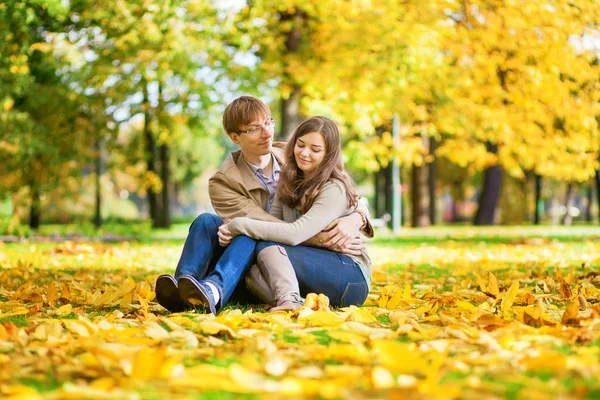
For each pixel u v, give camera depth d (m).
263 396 1.92
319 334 3.15
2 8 13.73
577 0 13.82
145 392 1.98
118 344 2.70
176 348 2.82
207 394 2.00
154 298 4.77
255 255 4.10
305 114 14.62
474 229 21.86
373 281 6.32
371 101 13.70
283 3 13.70
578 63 14.38
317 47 14.45
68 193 21.83
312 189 4.17
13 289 5.74
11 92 16.78
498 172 26.33
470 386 2.01
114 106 17.86
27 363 2.42
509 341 2.73
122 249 11.56
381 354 2.24
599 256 8.84
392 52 13.30
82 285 5.64
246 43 13.97
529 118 15.52
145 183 22.81
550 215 48.44
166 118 17.91
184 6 14.21
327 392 1.89
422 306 3.89
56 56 15.58
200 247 4.12
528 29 13.98
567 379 2.13
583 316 3.41
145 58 13.91
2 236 16.05
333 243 4.22
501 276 6.42
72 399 1.88
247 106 4.32
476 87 14.85
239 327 3.35
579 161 15.99
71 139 19.47
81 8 15.04
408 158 16.77
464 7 14.33
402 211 34.88
